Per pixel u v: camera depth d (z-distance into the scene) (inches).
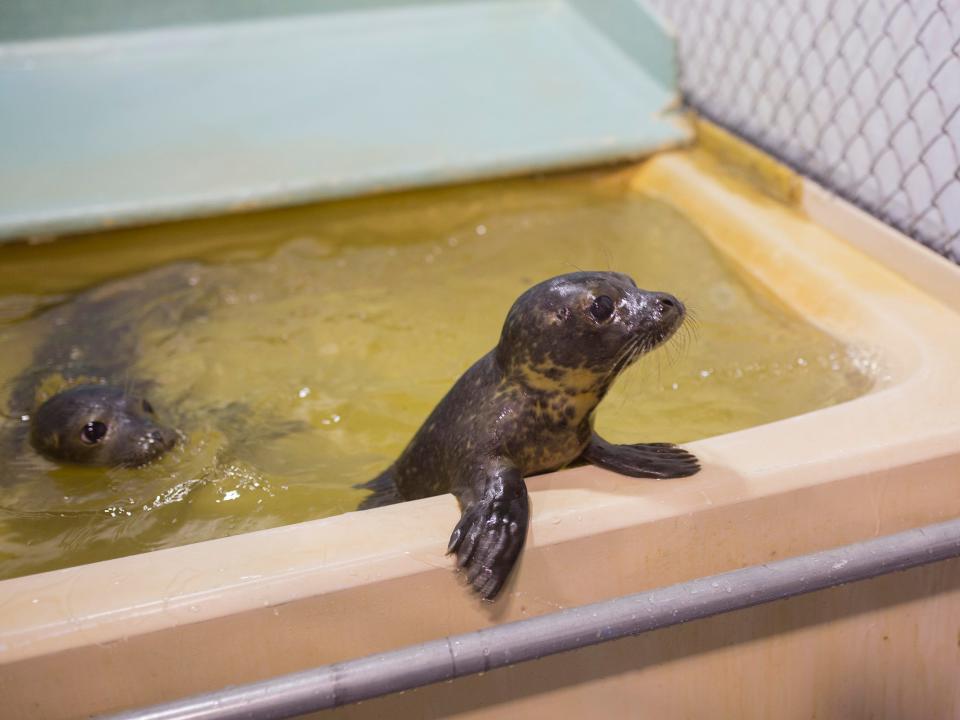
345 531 33.9
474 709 35.3
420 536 33.6
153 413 49.8
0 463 47.6
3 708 30.6
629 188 72.7
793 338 52.9
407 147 71.7
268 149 71.8
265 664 32.5
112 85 81.3
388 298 61.1
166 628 31.0
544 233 67.9
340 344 56.6
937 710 42.4
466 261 65.1
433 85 80.8
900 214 53.7
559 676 35.8
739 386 49.6
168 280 64.1
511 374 36.5
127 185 67.7
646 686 37.2
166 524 42.4
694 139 73.4
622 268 62.3
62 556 40.8
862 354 48.6
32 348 57.3
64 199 66.2
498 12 90.9
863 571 34.1
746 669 38.4
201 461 46.5
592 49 84.5
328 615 32.4
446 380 52.6
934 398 40.5
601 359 34.8
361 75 82.6
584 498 35.2
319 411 50.6
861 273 53.6
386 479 42.9
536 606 34.7
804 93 61.1
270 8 89.2
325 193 67.6
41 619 30.7
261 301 61.7
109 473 46.3
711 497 35.5
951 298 49.6
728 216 63.1
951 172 49.1
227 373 54.5
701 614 32.7
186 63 84.4
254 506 43.1
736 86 68.9
